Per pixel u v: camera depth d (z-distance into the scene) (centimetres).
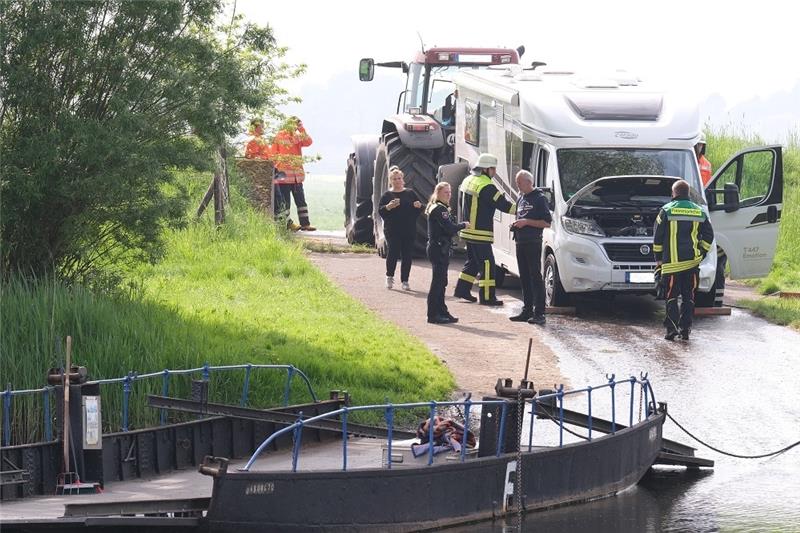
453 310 3975
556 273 3997
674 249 3594
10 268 3206
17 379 2434
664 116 4091
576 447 2186
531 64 5234
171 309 3175
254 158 5681
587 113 4075
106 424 2402
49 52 3184
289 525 1883
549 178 4012
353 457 2344
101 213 3228
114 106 3119
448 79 5219
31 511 1905
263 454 2400
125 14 3150
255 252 4556
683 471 2430
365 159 5466
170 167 3375
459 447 2170
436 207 3688
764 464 2442
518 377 3034
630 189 4003
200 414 2322
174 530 1855
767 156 6550
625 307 4175
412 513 1980
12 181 3067
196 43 3262
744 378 3130
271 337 3080
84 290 2917
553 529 2011
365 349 3092
